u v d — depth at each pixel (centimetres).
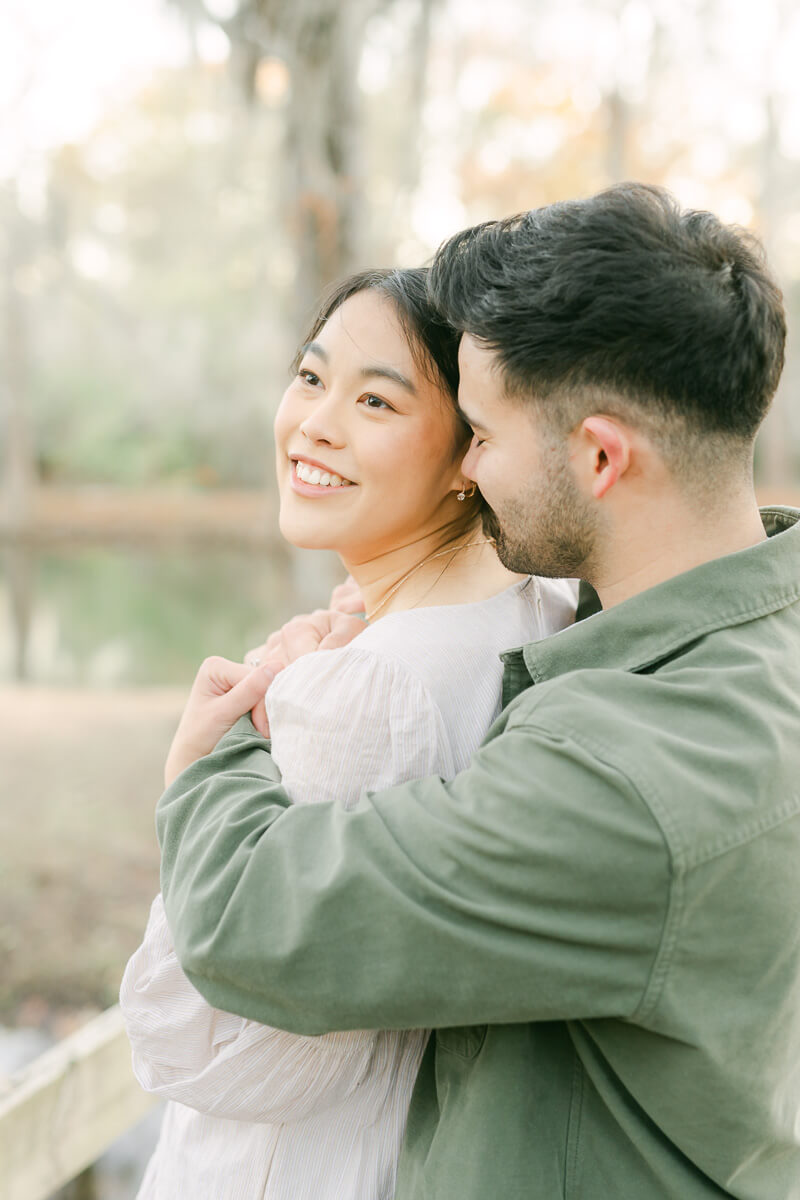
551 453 89
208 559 2139
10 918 407
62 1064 171
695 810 74
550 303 85
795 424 2022
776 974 79
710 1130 80
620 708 80
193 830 95
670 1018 76
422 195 1677
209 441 2598
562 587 125
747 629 85
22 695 767
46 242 2142
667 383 83
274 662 112
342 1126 99
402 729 95
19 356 2433
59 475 2789
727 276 85
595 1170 84
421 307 107
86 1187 273
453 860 78
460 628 104
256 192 1747
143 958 101
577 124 1659
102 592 1775
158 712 703
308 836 86
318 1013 82
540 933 76
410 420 109
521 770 79
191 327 2467
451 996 78
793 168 1608
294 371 124
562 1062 87
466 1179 84
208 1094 96
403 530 116
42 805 507
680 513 88
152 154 2347
